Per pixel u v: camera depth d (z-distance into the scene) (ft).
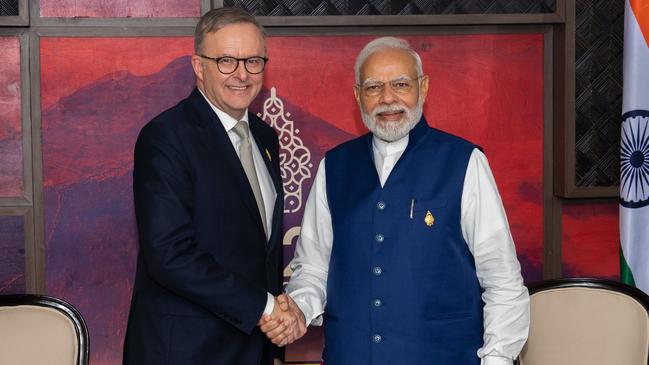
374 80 7.01
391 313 6.88
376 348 6.90
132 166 9.92
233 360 7.14
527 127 10.25
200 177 6.96
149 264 6.77
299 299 7.34
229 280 6.77
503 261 6.83
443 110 10.17
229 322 6.86
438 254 6.91
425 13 10.07
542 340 8.20
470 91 10.16
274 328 6.92
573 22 9.96
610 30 10.12
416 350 6.82
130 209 9.95
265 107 10.05
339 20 9.84
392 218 7.01
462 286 6.98
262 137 8.10
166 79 9.87
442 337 6.86
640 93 8.29
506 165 10.27
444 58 10.12
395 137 7.09
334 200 7.44
